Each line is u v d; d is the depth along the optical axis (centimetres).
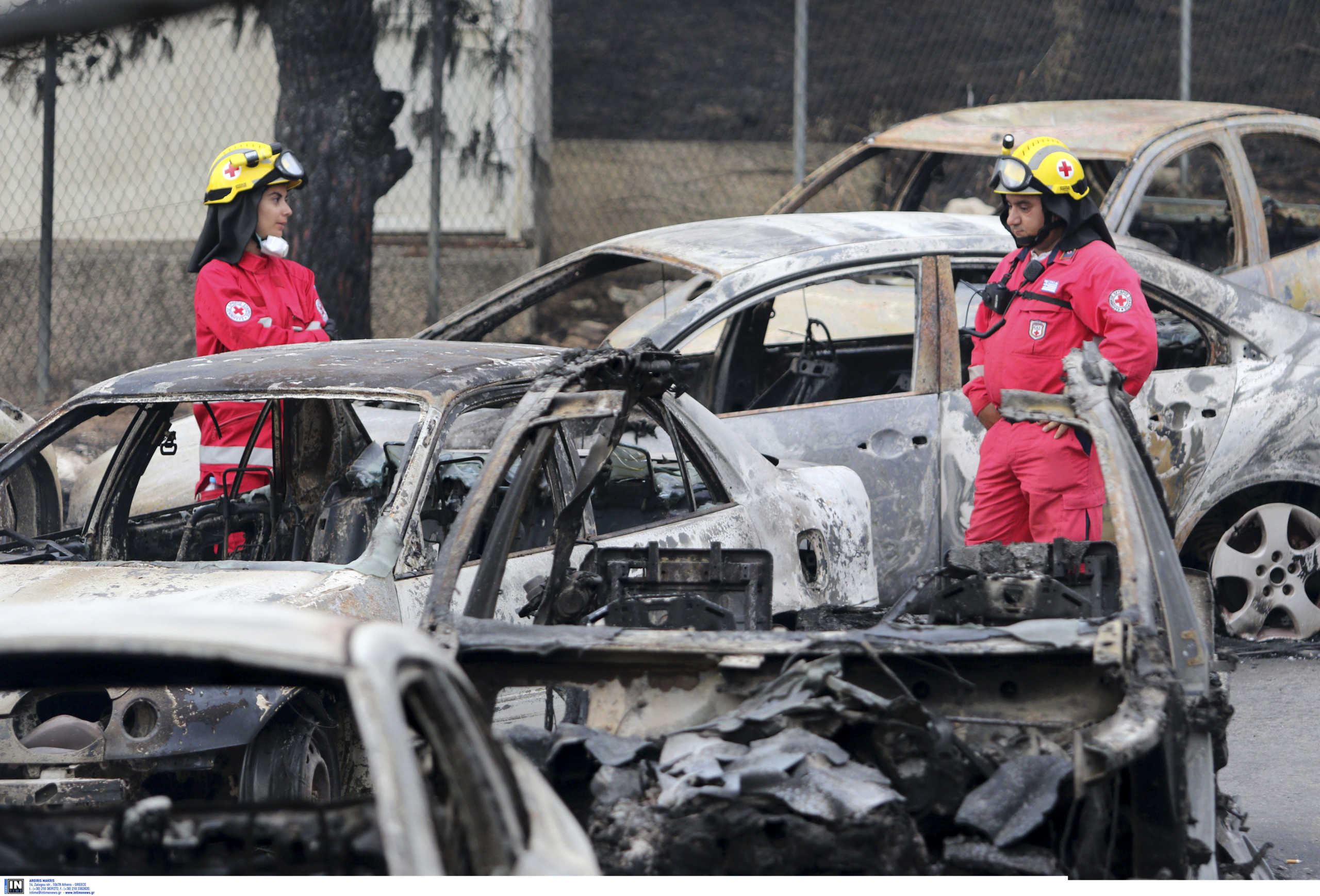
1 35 2780
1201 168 4131
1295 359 1844
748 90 4766
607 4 5381
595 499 1580
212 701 1057
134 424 1454
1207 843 882
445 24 3234
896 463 1705
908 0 5269
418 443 1221
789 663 853
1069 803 802
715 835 735
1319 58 4691
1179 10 4772
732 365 2048
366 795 1175
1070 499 1420
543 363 1396
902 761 810
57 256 3238
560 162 4197
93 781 1027
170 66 3244
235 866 680
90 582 1161
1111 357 1412
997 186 1457
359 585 1130
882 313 2253
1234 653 1833
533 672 908
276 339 1652
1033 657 838
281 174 1661
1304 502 1930
